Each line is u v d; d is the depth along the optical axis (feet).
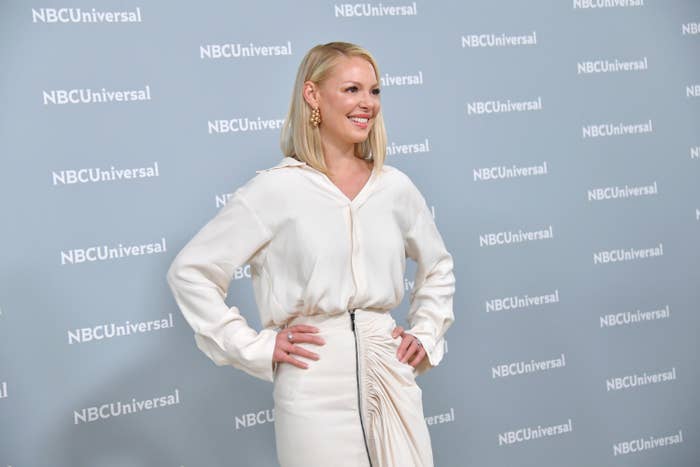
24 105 8.66
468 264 10.38
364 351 6.77
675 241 11.28
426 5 10.16
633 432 11.18
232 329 6.86
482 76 10.41
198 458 9.47
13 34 8.61
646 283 11.19
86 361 9.00
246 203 6.82
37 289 8.78
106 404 9.09
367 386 6.78
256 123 9.55
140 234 9.14
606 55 10.95
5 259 8.64
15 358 8.72
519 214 10.59
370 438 6.84
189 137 9.30
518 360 10.65
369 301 6.86
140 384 9.22
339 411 6.66
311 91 6.94
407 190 7.22
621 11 11.02
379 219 6.95
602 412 11.03
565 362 10.85
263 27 9.54
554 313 10.79
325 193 6.79
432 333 7.32
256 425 9.71
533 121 10.64
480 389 10.50
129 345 9.16
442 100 10.23
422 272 7.62
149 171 9.16
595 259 10.96
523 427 10.70
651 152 11.17
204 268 6.97
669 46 11.22
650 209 11.19
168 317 9.30
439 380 10.32
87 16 8.87
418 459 6.79
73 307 8.92
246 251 6.89
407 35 10.08
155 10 9.13
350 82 6.80
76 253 8.91
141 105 9.10
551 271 10.76
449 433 10.39
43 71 8.72
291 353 6.72
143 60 9.09
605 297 11.02
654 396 11.27
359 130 6.87
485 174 10.43
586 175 10.89
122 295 9.11
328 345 6.72
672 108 11.25
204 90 9.34
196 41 9.29
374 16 9.95
